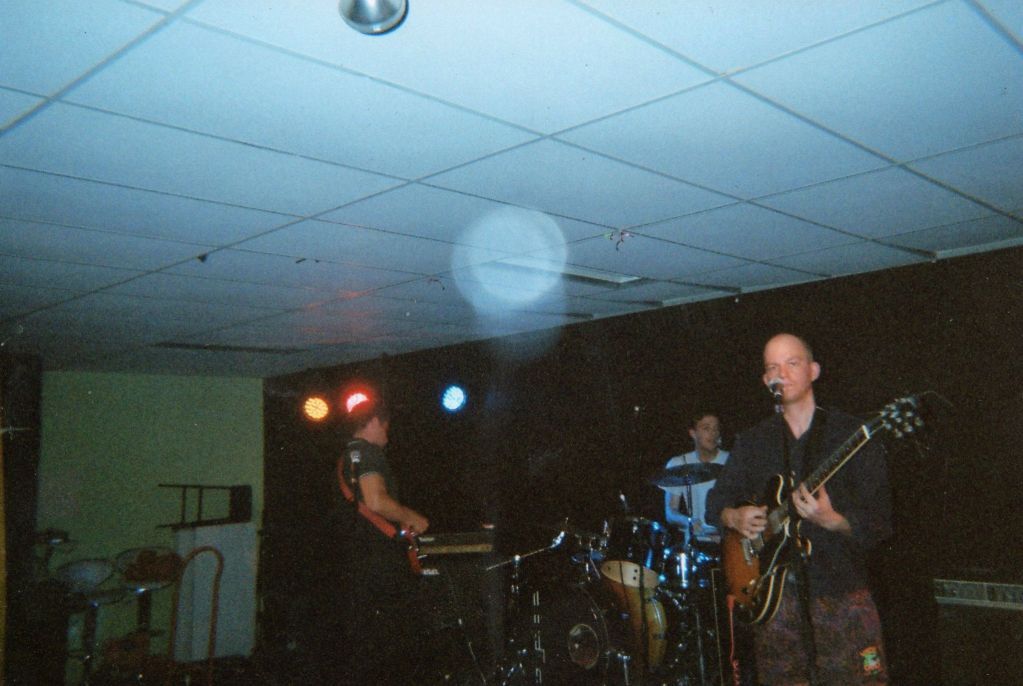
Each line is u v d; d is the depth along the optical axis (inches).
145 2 59.4
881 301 174.2
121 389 296.0
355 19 58.6
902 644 164.4
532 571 206.4
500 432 252.8
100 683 231.5
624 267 163.9
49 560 255.3
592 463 227.5
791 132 91.4
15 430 217.2
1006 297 155.3
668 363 212.7
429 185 106.4
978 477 157.2
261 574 299.3
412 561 155.6
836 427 94.2
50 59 67.9
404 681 154.9
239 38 65.6
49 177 97.3
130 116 80.7
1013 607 128.7
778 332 191.2
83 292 162.2
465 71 73.0
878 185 113.6
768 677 95.0
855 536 87.0
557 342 239.9
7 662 192.7
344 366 305.9
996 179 112.6
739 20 65.2
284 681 226.8
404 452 281.7
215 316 196.4
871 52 71.9
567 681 184.2
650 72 74.6
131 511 291.3
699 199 116.8
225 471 319.6
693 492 189.9
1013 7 64.4
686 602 168.1
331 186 104.9
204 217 116.2
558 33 66.4
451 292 181.0
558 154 96.1
